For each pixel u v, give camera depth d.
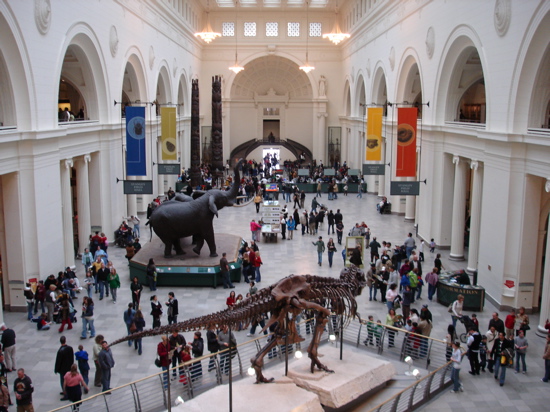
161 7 27.84
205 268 16.25
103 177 20.59
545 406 9.82
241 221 26.03
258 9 41.12
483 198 15.86
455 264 18.69
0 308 12.82
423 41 21.44
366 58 32.91
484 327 13.30
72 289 15.04
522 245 14.06
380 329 11.52
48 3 14.77
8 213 14.11
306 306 8.96
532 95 13.77
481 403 9.89
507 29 14.23
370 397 9.75
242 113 46.12
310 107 45.59
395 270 16.03
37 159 14.47
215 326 8.47
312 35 42.09
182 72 34.81
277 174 37.50
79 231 19.19
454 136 18.91
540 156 13.18
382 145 29.78
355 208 29.30
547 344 10.66
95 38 18.61
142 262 16.56
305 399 8.73
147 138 26.34
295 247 21.19
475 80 19.75
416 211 22.98
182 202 17.12
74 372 9.41
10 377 10.80
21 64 13.57
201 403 8.64
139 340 11.87
